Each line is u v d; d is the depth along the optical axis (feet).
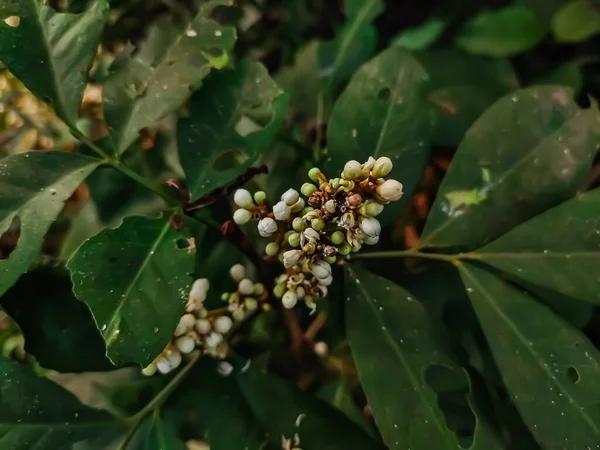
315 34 1.19
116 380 0.93
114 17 1.02
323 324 0.99
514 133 0.84
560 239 0.81
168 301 0.68
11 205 0.74
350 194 0.66
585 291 0.79
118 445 0.82
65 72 0.79
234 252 0.96
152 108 0.79
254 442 0.84
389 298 0.84
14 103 1.01
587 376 0.77
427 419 0.77
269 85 0.82
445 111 1.05
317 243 0.69
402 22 1.32
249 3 1.13
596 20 1.20
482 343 0.96
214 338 0.81
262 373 0.88
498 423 0.85
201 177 0.80
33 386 0.79
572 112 0.83
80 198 1.05
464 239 0.83
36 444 0.77
